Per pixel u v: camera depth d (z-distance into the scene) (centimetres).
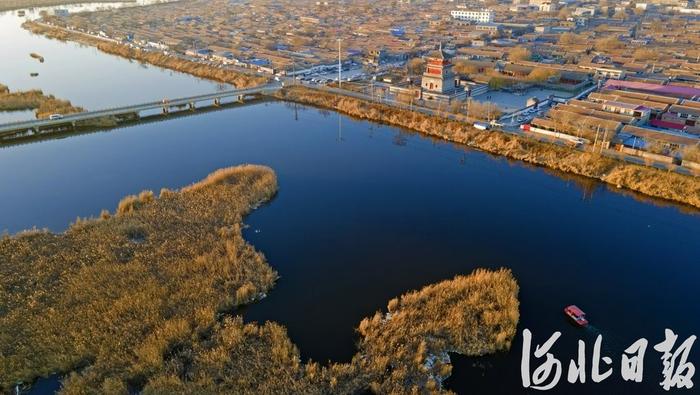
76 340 6531
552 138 13662
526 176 12312
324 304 7631
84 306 7138
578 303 7700
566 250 9150
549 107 16550
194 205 10319
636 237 9575
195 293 7488
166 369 6112
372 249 9181
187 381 5941
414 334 6769
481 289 7688
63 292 7469
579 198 11156
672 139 12681
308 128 16025
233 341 6581
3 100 17625
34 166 12938
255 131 15750
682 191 10862
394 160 13400
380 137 15138
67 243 8806
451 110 16212
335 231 9781
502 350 6656
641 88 17475
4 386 5941
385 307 7556
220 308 7338
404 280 8256
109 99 19162
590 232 9769
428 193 11475
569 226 9994
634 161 12038
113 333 6662
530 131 14212
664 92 16938
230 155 13700
